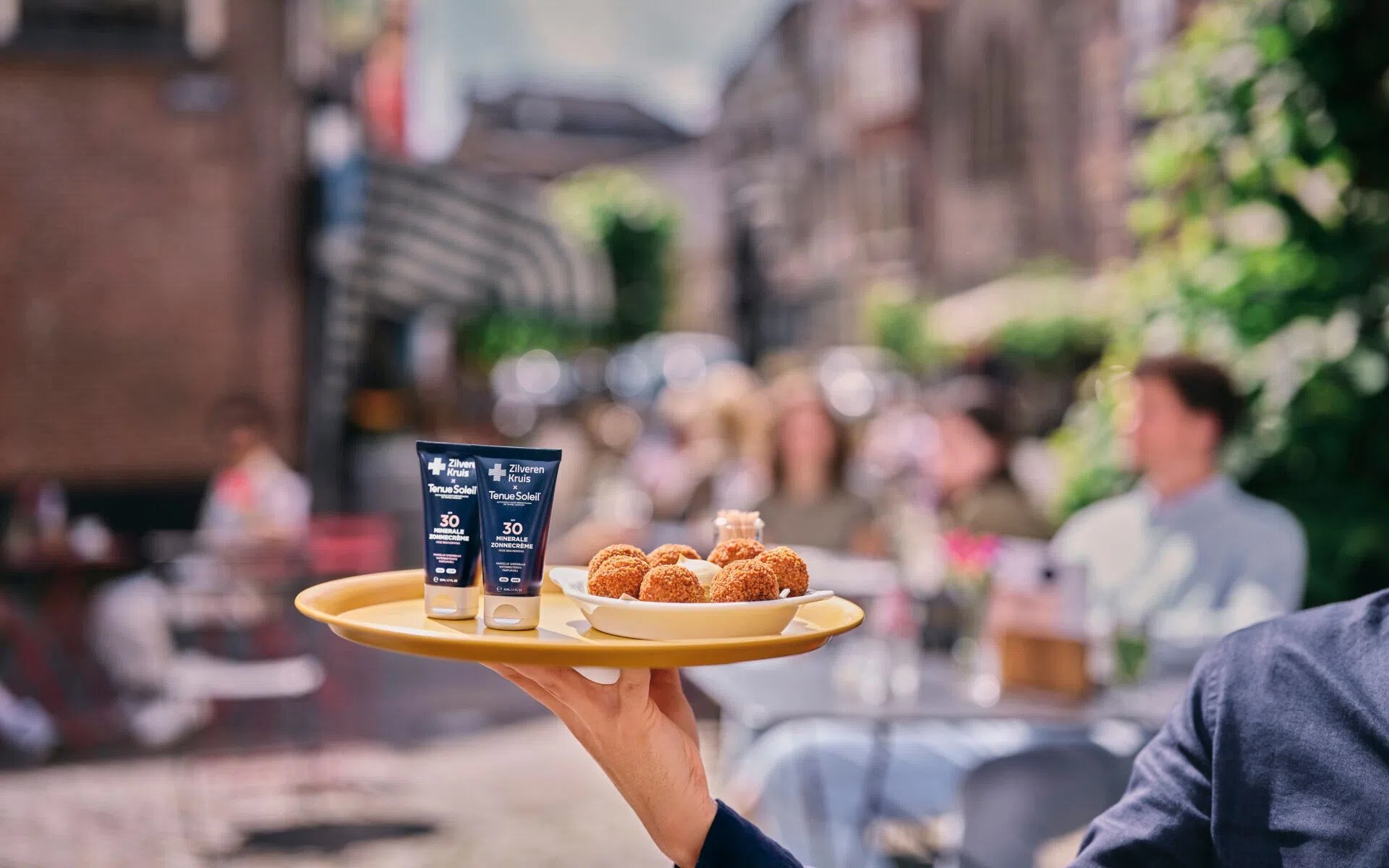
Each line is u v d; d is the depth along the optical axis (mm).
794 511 4809
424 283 9164
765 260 38375
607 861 4074
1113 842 1036
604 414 8180
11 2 8883
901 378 19781
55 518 5848
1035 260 26500
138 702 5719
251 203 9422
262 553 5008
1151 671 2834
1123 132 23938
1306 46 3783
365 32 10297
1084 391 5270
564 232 9492
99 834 4266
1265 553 3145
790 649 928
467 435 8086
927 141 31016
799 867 1042
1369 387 3580
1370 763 928
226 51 9320
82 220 9125
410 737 5531
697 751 1061
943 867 3016
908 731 3311
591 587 1045
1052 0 26516
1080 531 3477
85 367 9148
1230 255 4051
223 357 9406
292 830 4320
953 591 2949
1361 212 3828
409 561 9109
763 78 38406
